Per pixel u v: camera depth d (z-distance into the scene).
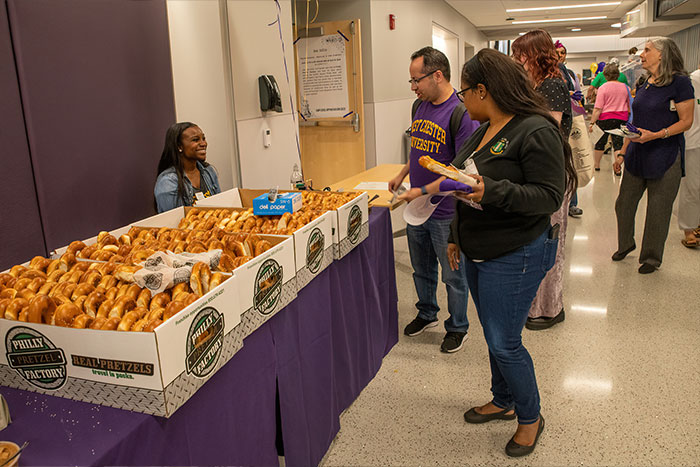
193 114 3.40
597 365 2.59
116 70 2.64
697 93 3.92
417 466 1.94
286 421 1.65
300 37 6.00
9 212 2.12
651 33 10.59
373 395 2.41
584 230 4.96
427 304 2.99
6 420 0.98
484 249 1.74
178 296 1.18
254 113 3.96
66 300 1.15
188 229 1.89
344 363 2.14
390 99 6.93
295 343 1.69
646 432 2.06
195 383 1.10
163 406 1.00
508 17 11.73
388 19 6.72
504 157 1.65
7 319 1.07
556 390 2.39
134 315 1.08
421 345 2.88
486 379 2.52
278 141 4.34
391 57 6.88
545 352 2.74
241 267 1.32
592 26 13.98
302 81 6.12
